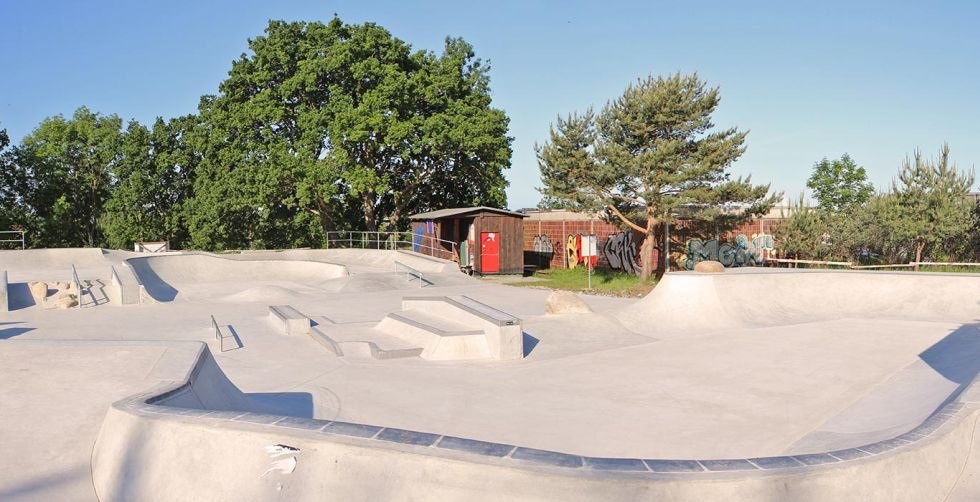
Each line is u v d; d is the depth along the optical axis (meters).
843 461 4.03
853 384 8.61
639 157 19.94
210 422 4.55
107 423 4.98
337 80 30.42
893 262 21.52
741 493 3.68
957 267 20.08
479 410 7.81
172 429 4.57
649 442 6.67
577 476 3.67
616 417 7.51
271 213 34.97
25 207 40.94
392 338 11.97
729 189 19.31
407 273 22.81
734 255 24.98
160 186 38.84
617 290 20.70
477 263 25.72
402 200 33.53
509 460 3.85
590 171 21.11
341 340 11.88
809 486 3.82
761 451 6.37
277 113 30.22
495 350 10.58
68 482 4.64
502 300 18.50
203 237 35.47
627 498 3.61
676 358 10.32
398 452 3.97
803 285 14.66
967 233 19.84
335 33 31.22
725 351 10.66
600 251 27.83
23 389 5.80
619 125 21.08
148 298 17.91
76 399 5.64
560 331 12.14
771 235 25.36
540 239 32.03
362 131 27.88
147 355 6.75
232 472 4.25
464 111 30.20
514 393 8.56
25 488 4.54
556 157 21.56
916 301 13.62
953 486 4.33
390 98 28.55
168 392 5.46
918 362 9.42
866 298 14.18
